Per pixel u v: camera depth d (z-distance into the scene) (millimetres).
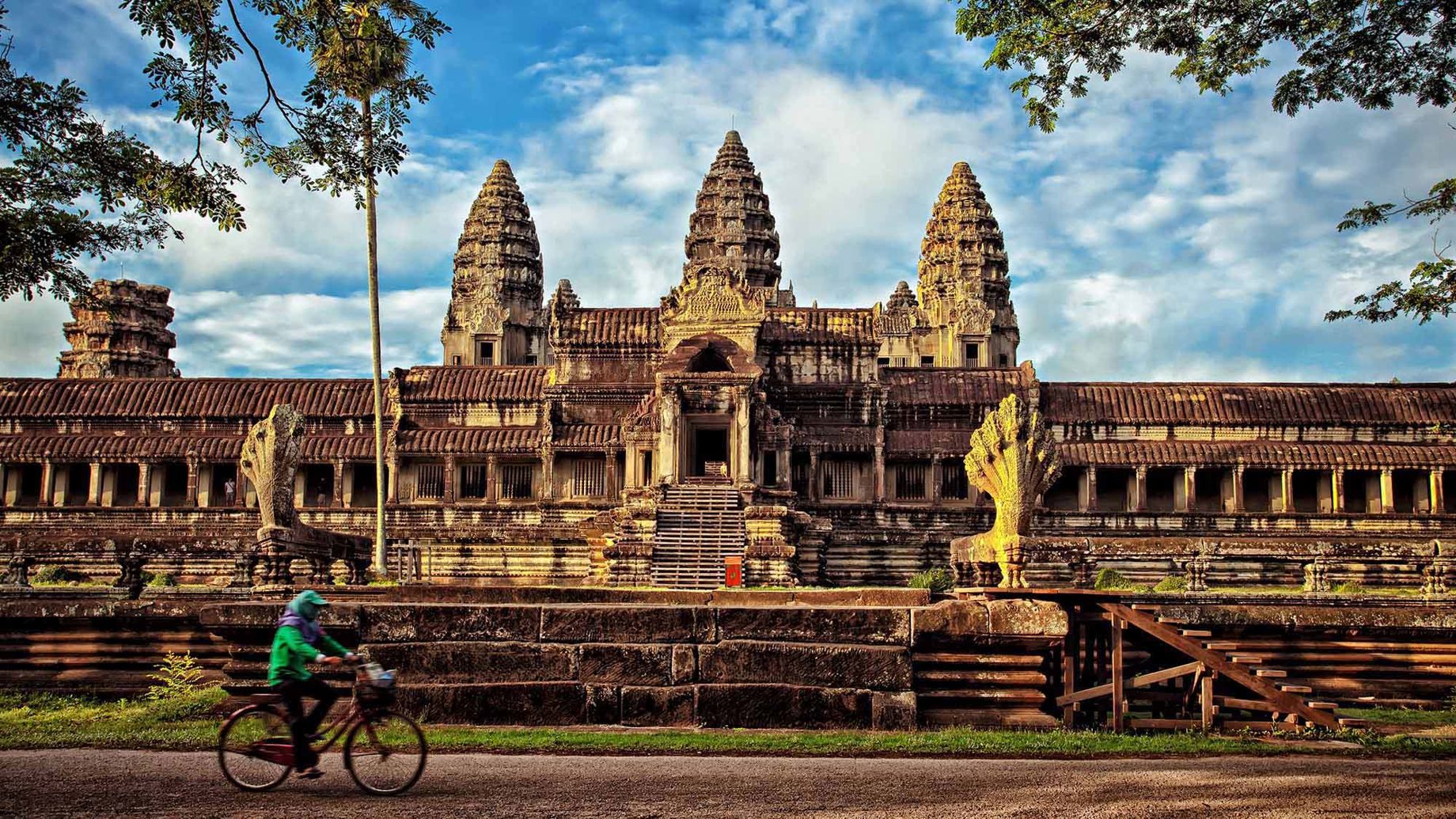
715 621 21047
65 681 23875
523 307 113812
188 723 19922
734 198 107312
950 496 67812
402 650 20609
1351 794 15016
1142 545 53469
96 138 23969
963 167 115875
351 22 22375
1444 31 22375
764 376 67438
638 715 20141
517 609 21016
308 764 14742
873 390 68562
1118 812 13914
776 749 17844
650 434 64438
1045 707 22547
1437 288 26828
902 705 20266
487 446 67938
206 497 70375
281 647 14961
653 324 72125
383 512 48250
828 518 59312
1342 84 23516
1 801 13914
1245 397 69500
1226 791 15102
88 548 57625
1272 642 26156
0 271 23953
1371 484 68375
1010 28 23531
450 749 17422
